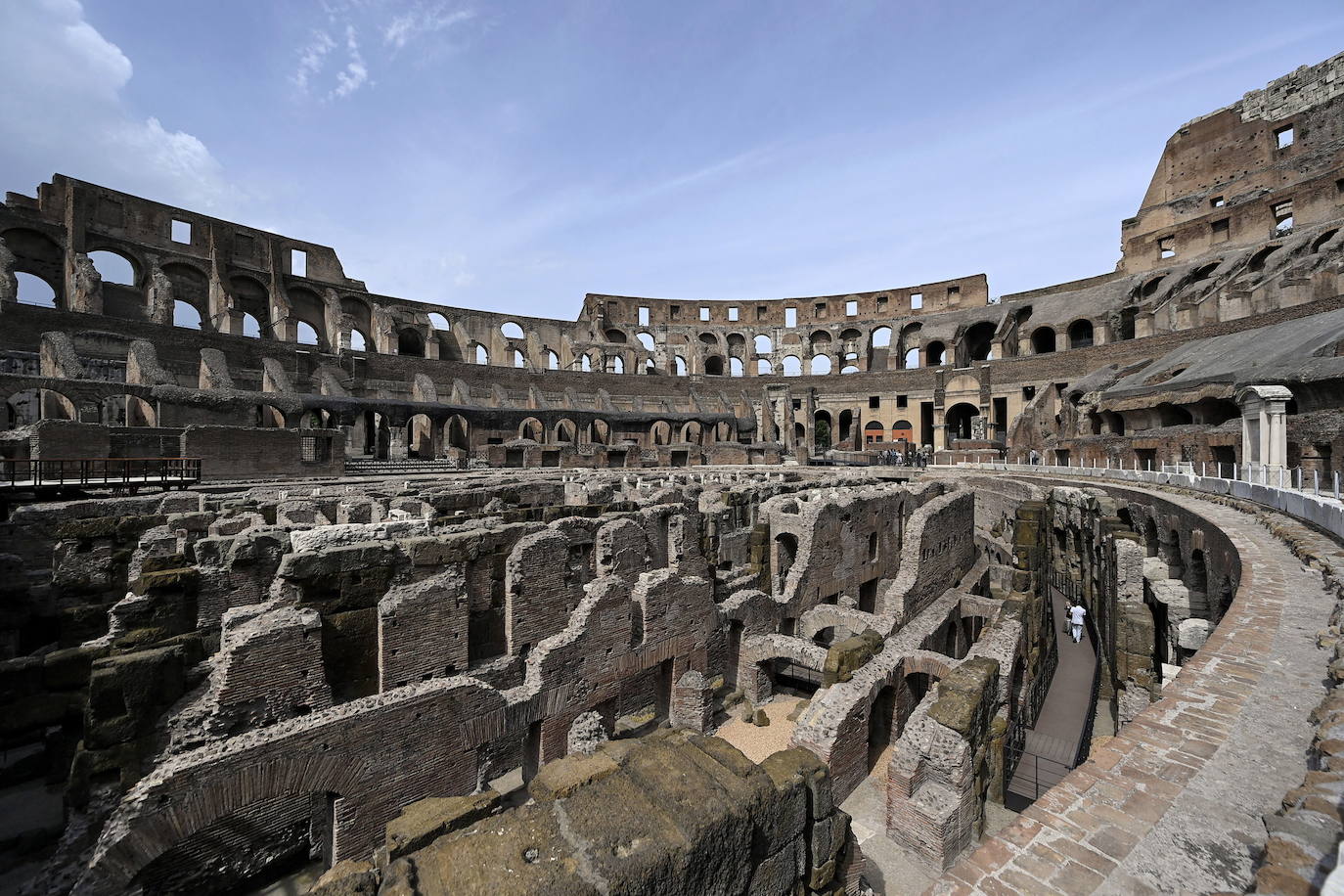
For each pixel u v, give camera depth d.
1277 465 25.03
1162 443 40.72
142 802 8.85
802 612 22.41
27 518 20.33
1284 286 50.41
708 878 5.96
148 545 16.97
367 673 13.80
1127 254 78.62
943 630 20.34
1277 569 13.16
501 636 17.06
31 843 11.91
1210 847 5.54
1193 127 80.44
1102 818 6.04
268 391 50.06
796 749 8.12
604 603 15.39
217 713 10.95
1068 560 33.44
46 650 16.83
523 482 33.69
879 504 28.61
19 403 43.19
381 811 11.04
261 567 15.34
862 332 99.81
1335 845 4.28
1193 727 7.30
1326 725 6.12
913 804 11.48
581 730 14.01
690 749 7.38
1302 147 71.12
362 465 49.66
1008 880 5.45
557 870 5.27
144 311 59.66
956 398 80.06
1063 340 75.31
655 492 30.28
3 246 46.50
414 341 80.31
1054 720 20.22
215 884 11.02
